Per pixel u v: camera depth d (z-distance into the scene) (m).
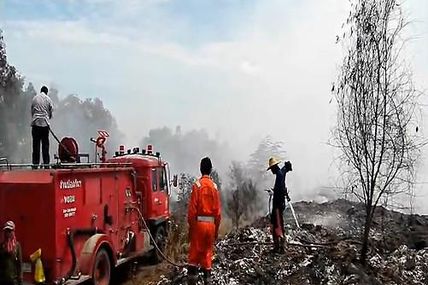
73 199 11.48
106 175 13.21
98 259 12.03
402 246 11.22
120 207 14.07
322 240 12.62
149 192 16.14
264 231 13.84
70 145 13.21
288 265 10.47
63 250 11.00
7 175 11.04
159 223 16.72
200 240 9.85
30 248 10.79
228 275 10.35
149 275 14.47
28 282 10.68
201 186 9.92
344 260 10.09
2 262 9.28
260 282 10.02
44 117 13.37
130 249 14.67
